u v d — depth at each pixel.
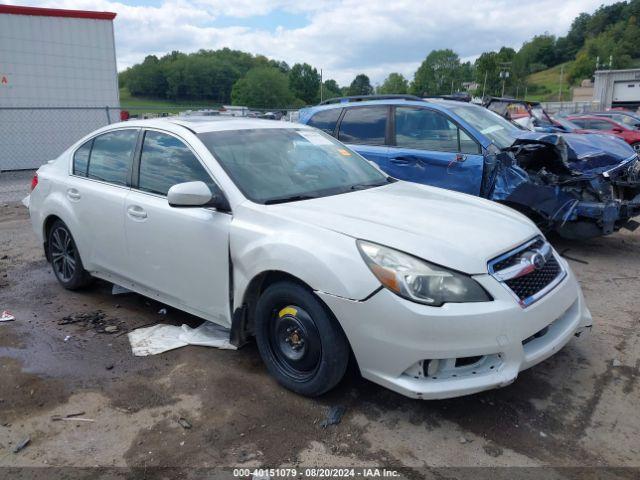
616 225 6.16
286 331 3.23
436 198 3.81
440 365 2.76
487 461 2.67
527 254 3.08
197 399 3.24
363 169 4.37
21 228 7.91
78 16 14.44
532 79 167.25
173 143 3.96
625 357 3.69
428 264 2.78
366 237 2.94
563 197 5.91
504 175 5.98
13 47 13.74
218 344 3.86
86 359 3.75
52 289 5.20
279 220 3.23
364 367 2.89
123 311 4.61
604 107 45.31
